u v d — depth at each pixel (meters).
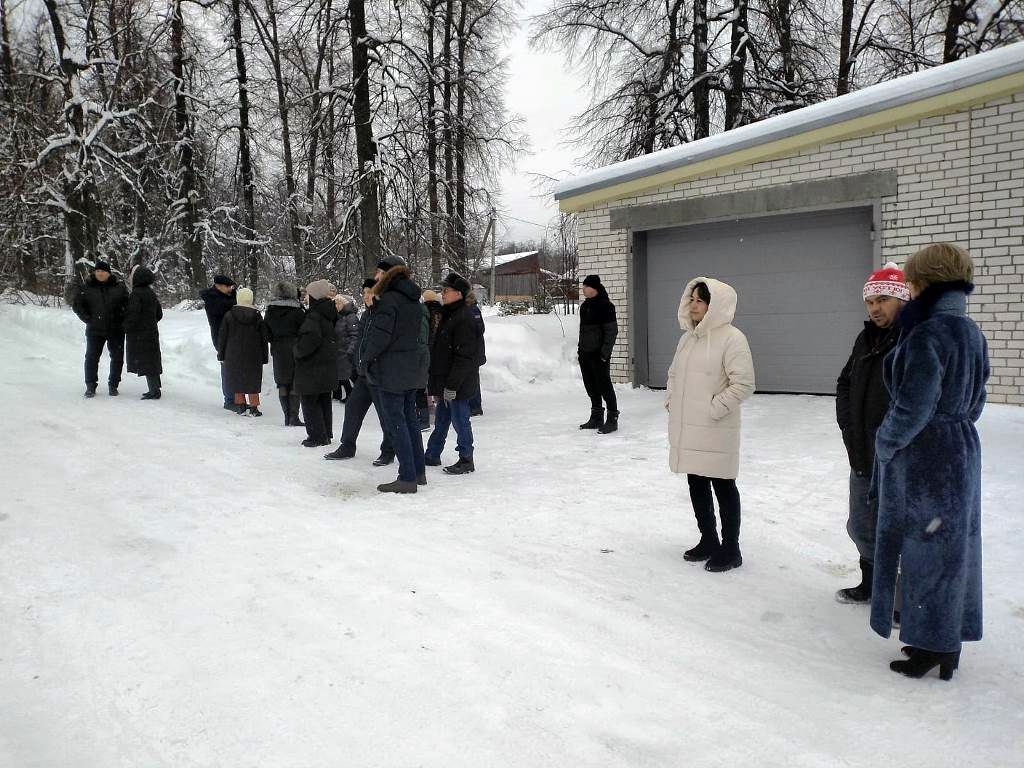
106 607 3.54
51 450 6.85
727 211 9.77
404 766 2.37
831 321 9.38
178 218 20.97
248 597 3.66
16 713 2.65
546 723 2.62
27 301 20.61
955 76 7.84
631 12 18.09
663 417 8.77
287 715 2.65
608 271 11.08
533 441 7.80
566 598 3.74
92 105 19.38
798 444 7.11
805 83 17.02
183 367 12.23
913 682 2.99
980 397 3.08
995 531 4.64
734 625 3.51
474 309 7.29
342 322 9.93
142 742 2.49
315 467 6.61
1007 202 7.77
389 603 3.61
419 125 16.17
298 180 20.27
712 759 2.43
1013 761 2.44
